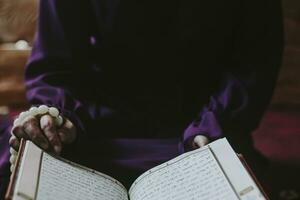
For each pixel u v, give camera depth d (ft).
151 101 2.70
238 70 2.66
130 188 1.96
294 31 4.70
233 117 2.46
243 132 2.55
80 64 2.69
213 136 2.27
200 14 2.60
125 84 2.73
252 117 2.56
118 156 2.33
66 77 2.62
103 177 1.92
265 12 2.66
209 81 2.76
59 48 2.68
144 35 2.64
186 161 1.91
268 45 2.67
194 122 2.42
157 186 1.85
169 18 2.62
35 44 2.74
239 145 2.42
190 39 2.65
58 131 2.22
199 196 1.74
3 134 2.57
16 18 4.60
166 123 2.67
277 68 2.70
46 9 2.71
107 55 2.73
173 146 2.41
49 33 2.70
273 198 2.38
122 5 2.57
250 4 2.64
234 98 2.53
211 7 2.60
